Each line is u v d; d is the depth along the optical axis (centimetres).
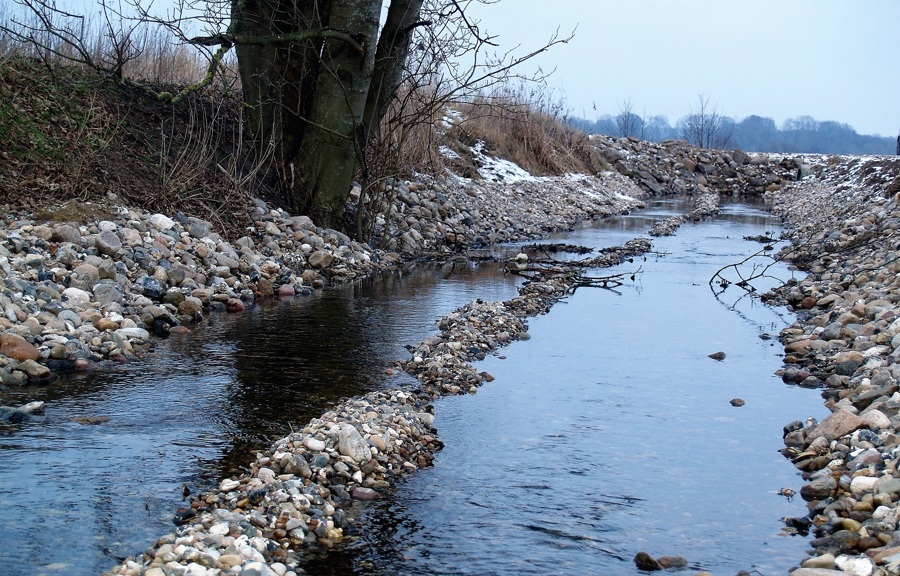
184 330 990
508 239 2002
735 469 656
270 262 1277
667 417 769
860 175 2803
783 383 877
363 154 1520
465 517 565
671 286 1439
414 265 1585
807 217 2453
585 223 2461
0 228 1065
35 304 893
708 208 2894
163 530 529
